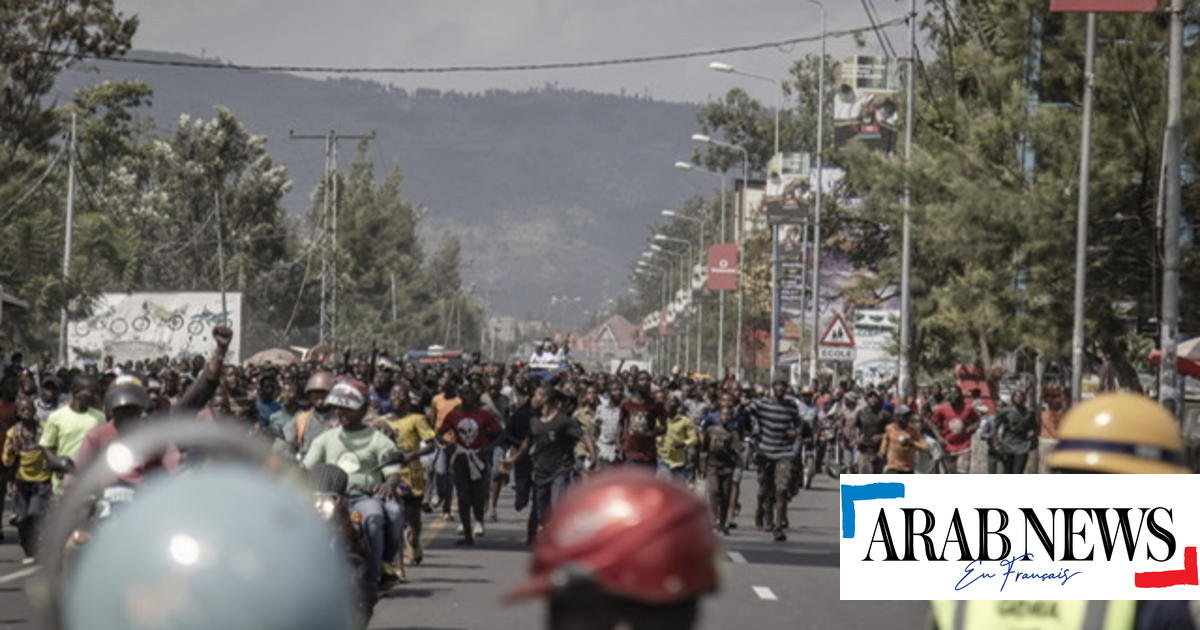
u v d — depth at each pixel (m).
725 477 61.94
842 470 100.69
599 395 88.38
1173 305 60.72
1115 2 54.25
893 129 122.69
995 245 73.38
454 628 35.12
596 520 6.76
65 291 118.38
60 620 5.90
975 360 100.94
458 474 54.75
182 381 59.38
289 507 5.96
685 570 6.70
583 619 6.75
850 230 146.38
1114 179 71.06
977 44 77.06
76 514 6.91
